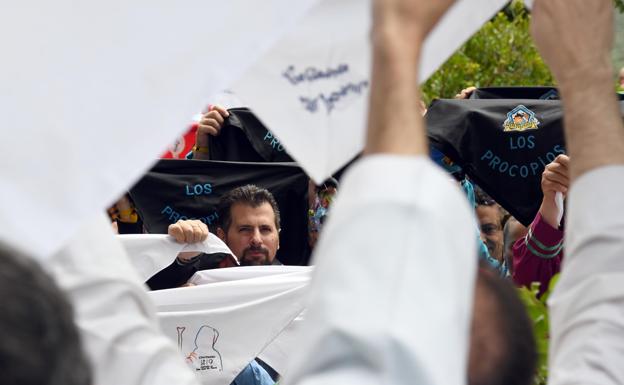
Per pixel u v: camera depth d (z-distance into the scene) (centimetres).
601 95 212
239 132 662
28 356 132
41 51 175
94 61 177
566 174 473
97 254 214
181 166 617
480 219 618
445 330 143
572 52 212
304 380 142
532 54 1073
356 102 215
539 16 216
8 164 170
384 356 139
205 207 614
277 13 185
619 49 462
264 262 599
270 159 662
